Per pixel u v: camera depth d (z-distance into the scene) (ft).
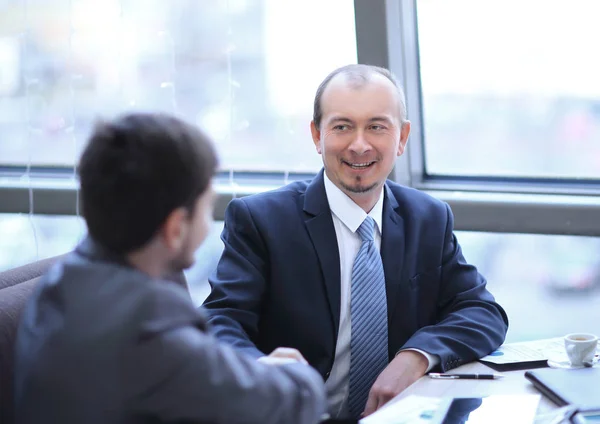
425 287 6.65
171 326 3.59
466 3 8.85
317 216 6.57
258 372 3.80
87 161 3.72
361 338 6.35
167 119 3.85
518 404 4.83
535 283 8.99
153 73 9.12
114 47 9.16
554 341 6.37
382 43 8.62
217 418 3.60
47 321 3.64
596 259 8.76
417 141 9.25
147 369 3.51
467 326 6.21
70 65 9.29
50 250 9.88
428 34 9.04
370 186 6.47
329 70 8.93
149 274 3.83
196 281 9.43
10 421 4.84
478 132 9.12
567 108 8.77
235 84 9.00
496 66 8.89
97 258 3.73
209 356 3.62
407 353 5.94
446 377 5.65
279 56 9.00
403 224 6.72
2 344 4.85
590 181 8.84
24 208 9.81
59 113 9.62
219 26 8.93
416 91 9.14
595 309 8.91
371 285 6.41
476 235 9.04
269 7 8.92
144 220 3.67
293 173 9.34
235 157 9.36
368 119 6.38
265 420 3.72
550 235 8.62
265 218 6.58
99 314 3.56
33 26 9.43
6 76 9.69
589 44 8.57
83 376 3.48
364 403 6.37
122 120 3.81
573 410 4.70
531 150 8.98
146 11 9.05
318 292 6.44
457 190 9.17
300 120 9.07
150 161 3.67
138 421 3.52
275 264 6.47
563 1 8.57
